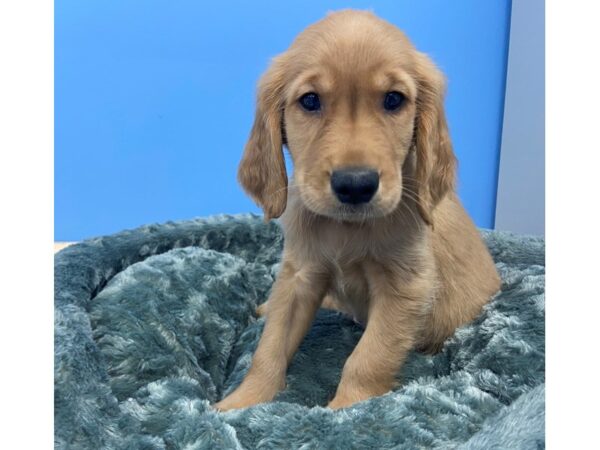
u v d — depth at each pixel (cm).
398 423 26
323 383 34
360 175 25
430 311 33
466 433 26
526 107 61
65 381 26
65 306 32
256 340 38
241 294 41
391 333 32
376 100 28
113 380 30
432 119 30
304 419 26
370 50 28
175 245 46
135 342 32
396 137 28
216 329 37
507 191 65
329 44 28
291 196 33
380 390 32
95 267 39
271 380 32
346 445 25
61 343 28
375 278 32
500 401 29
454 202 37
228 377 37
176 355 33
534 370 30
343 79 27
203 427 25
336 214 26
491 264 40
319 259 33
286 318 34
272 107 31
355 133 27
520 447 22
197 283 38
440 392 28
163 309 34
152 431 26
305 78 28
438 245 35
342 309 40
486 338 33
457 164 33
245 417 27
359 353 32
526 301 35
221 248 49
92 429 25
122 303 34
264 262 49
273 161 31
